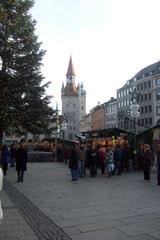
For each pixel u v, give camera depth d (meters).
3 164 21.86
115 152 21.67
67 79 147.88
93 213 9.71
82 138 35.09
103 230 7.77
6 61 29.94
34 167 29.20
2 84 28.97
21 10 31.88
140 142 26.47
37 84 32.34
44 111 32.78
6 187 15.68
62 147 38.22
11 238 7.17
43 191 14.35
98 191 14.21
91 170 21.02
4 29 28.98
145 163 17.64
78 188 15.27
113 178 19.84
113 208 10.39
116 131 27.44
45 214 9.62
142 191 14.08
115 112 125.62
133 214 9.45
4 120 28.64
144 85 100.75
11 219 8.98
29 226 8.20
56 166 30.55
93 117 152.50
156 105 94.38
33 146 49.12
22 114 30.41
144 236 7.23
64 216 9.35
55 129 35.00
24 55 31.78
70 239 7.05
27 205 11.09
